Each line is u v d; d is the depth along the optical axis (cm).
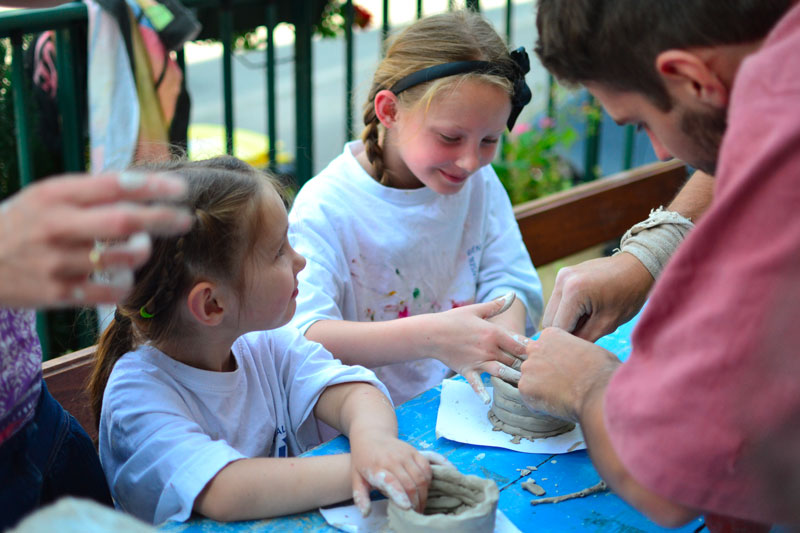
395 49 166
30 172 222
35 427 113
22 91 214
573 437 123
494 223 197
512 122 169
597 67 87
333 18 351
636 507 82
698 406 71
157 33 223
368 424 116
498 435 123
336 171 179
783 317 67
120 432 119
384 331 152
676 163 272
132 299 119
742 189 68
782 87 67
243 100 668
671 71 80
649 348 78
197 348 125
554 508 106
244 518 106
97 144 225
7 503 106
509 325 174
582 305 131
